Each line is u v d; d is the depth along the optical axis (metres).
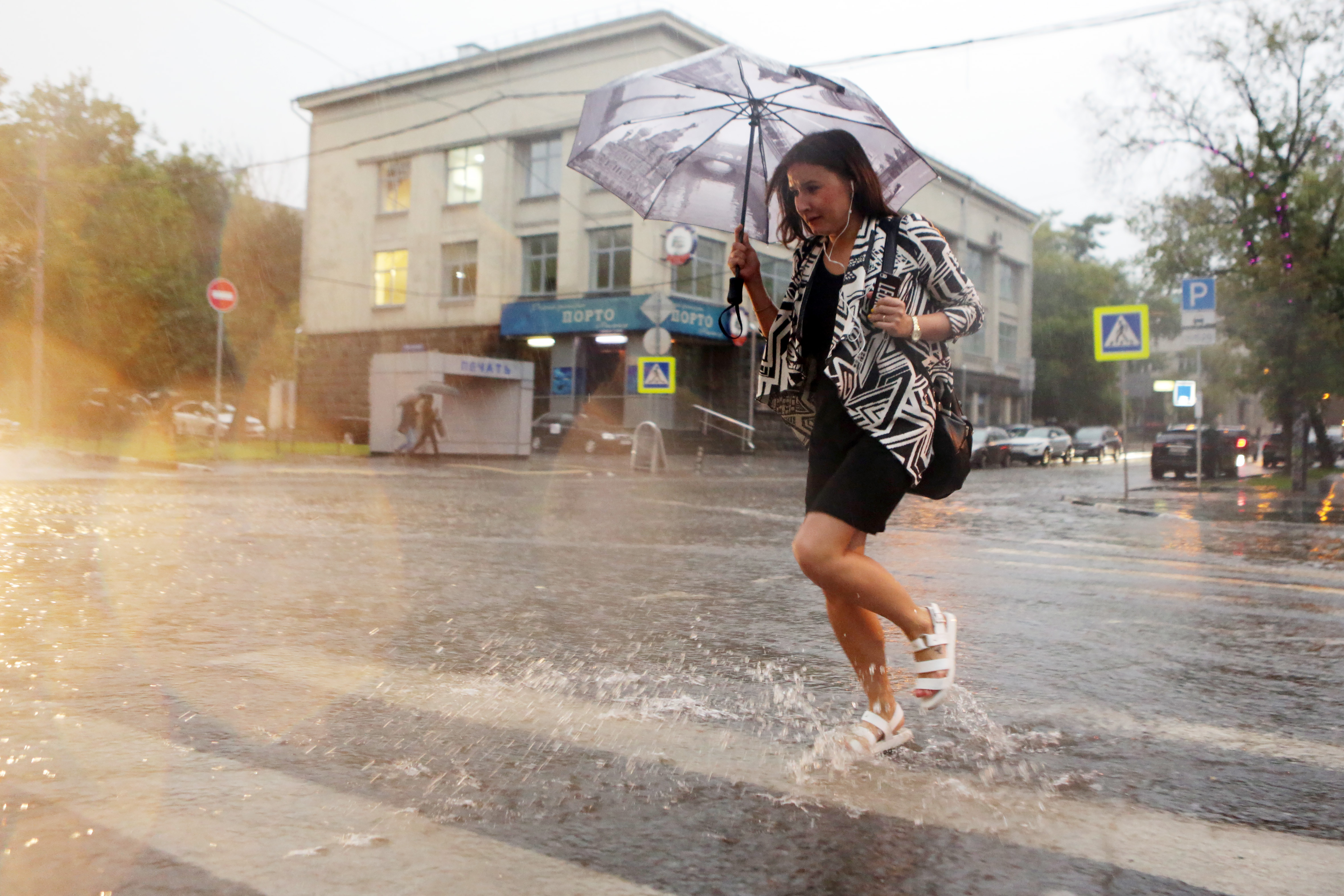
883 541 9.42
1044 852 2.17
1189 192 23.48
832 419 2.81
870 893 1.94
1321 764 2.86
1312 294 20.27
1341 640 4.79
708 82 3.18
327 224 41.47
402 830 2.20
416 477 17.19
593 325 34.12
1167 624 5.14
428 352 23.89
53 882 1.90
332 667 3.75
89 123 35.09
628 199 3.49
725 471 23.81
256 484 14.08
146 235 32.66
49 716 3.01
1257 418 85.00
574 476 19.14
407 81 38.69
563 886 1.94
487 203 37.28
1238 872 2.08
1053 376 58.94
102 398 27.58
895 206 3.27
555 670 3.83
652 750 2.83
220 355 19.81
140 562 6.37
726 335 3.24
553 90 35.59
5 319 30.72
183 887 1.89
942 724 3.17
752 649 4.32
